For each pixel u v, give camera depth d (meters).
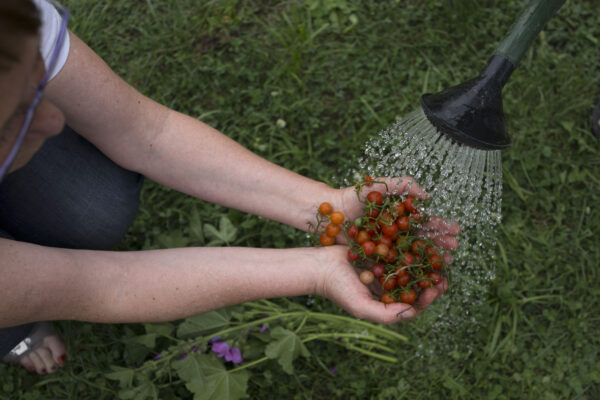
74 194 0.95
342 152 1.31
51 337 1.14
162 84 1.37
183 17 1.41
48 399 1.15
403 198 1.00
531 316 1.23
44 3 0.75
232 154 0.97
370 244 0.95
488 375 1.18
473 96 0.87
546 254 1.26
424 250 0.97
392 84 1.36
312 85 1.38
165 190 1.28
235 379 1.09
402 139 1.08
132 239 1.24
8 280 0.79
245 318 1.15
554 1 0.85
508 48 0.87
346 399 1.17
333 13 1.42
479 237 1.22
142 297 0.89
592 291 1.23
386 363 1.19
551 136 1.34
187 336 1.13
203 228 1.26
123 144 0.92
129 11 1.42
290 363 1.09
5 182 0.90
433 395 1.17
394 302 0.94
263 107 1.36
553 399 1.16
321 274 0.95
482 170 1.00
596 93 1.36
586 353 1.19
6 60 0.45
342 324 1.17
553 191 1.30
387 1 1.42
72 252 0.86
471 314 1.21
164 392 1.13
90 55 0.85
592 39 1.38
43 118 0.59
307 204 1.00
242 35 1.41
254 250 0.95
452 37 1.40
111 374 1.07
